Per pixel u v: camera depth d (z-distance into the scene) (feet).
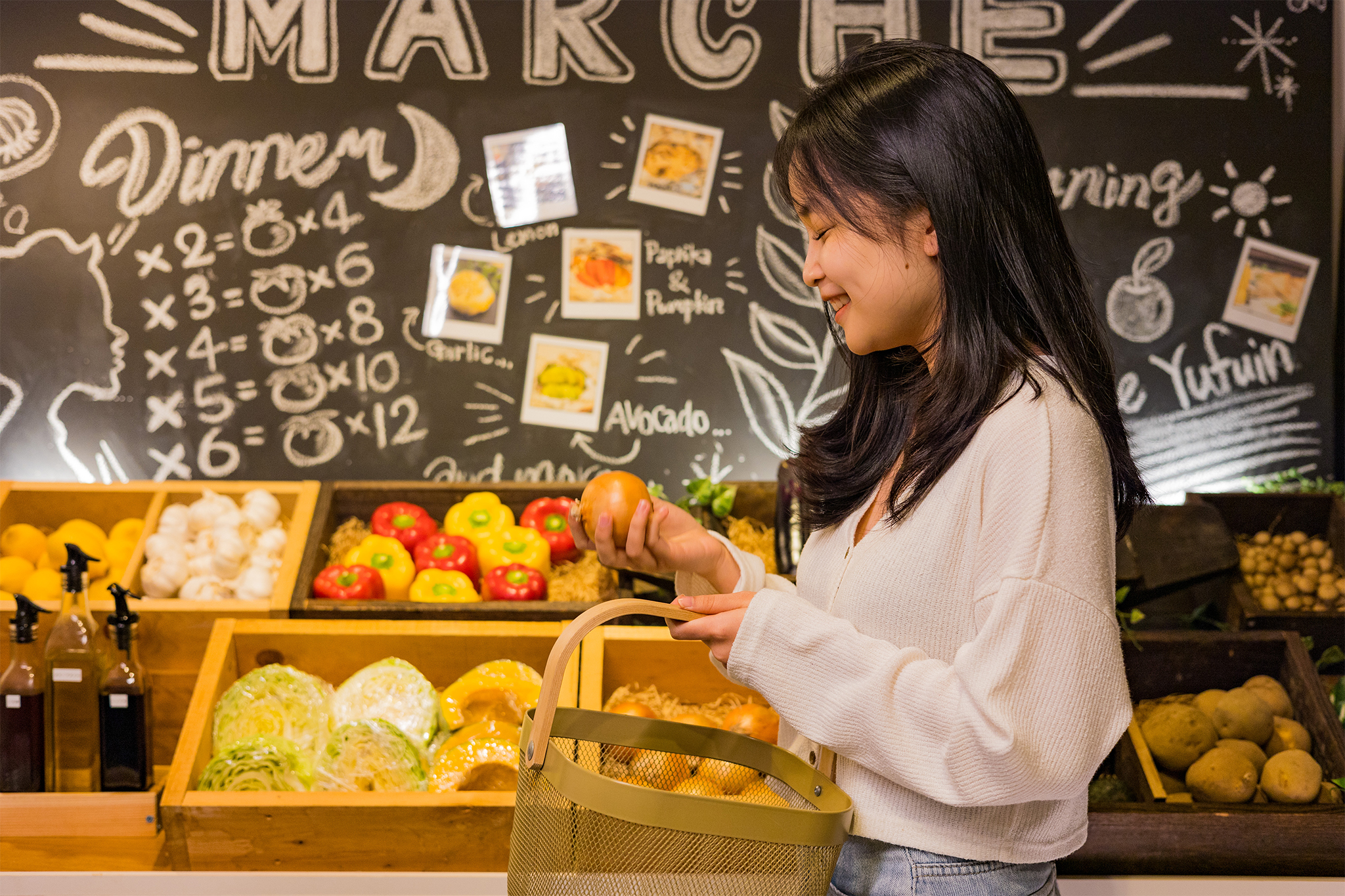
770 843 2.53
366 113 7.91
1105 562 2.50
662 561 3.25
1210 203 7.96
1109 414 2.81
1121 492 2.89
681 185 7.98
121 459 7.86
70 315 7.81
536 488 7.54
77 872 4.87
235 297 7.91
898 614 2.74
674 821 2.53
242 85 7.84
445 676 5.99
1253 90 7.92
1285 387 8.01
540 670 5.94
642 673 6.01
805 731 2.67
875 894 2.82
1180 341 8.01
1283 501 7.37
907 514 2.77
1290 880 4.96
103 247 7.81
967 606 2.66
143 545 6.68
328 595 6.39
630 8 7.90
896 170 2.74
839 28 7.90
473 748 5.36
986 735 2.36
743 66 7.94
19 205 7.76
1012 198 2.71
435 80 7.91
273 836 4.97
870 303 2.89
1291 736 5.66
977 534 2.61
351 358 7.97
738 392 8.04
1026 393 2.61
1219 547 6.73
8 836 5.20
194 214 7.86
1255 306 7.99
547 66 7.93
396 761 5.29
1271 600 6.77
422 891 4.91
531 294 8.00
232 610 6.14
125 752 5.33
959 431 2.67
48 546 6.86
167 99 7.82
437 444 8.00
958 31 7.90
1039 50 7.91
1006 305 2.71
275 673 5.63
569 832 2.65
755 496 7.38
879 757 2.57
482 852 5.03
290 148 7.88
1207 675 6.10
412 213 7.95
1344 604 6.70
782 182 3.07
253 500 7.04
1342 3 7.91
